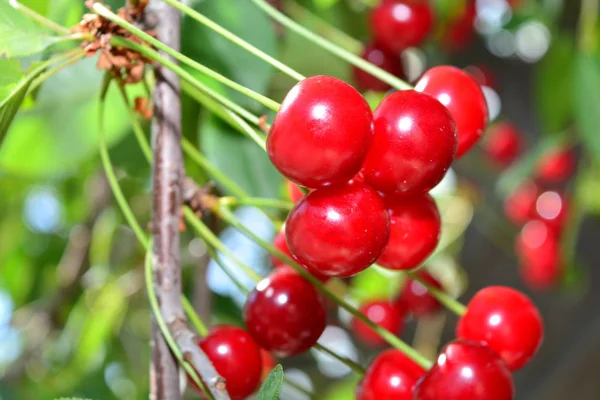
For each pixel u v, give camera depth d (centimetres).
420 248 33
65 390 59
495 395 33
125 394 63
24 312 60
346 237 30
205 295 46
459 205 60
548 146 55
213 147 42
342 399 60
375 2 48
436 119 30
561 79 58
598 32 53
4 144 44
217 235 45
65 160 44
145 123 45
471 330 34
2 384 58
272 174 42
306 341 34
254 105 40
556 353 73
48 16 39
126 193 57
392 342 34
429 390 33
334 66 47
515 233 66
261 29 40
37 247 66
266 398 28
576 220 59
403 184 31
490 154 63
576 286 60
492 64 72
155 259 33
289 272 35
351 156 30
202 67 31
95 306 58
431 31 47
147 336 65
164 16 34
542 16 57
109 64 33
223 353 34
